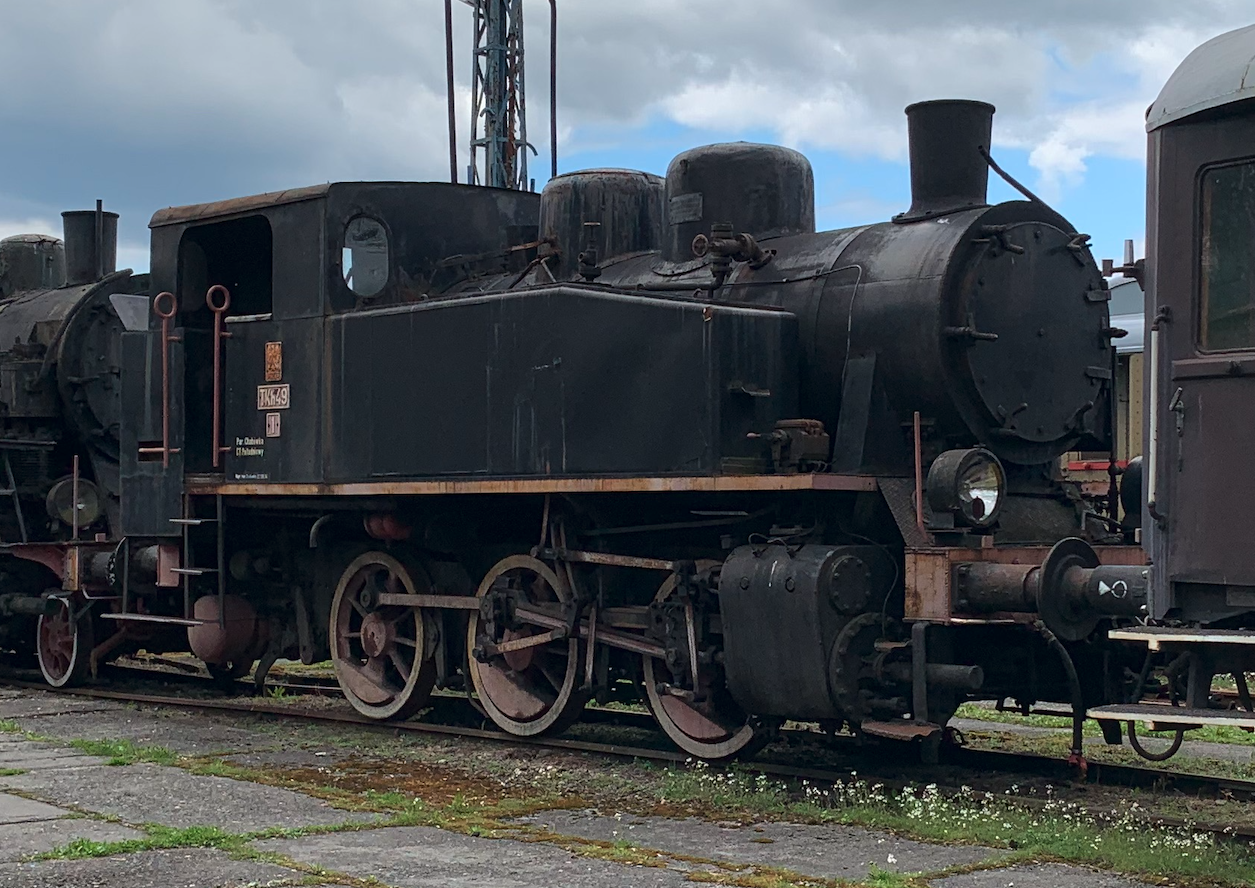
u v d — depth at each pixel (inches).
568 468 389.1
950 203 379.6
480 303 413.1
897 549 359.9
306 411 459.2
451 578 460.1
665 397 368.5
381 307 446.6
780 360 375.6
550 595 429.4
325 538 496.7
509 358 404.8
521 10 979.3
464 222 487.5
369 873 255.1
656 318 371.9
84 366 624.7
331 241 454.6
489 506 445.7
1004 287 366.9
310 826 294.2
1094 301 390.0
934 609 333.1
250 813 308.7
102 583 566.9
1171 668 286.4
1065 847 275.4
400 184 471.8
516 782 355.3
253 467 475.5
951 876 257.4
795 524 363.9
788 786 349.7
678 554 393.1
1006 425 364.8
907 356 360.8
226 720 475.8
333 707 516.1
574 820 308.3
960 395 359.6
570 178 461.1
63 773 360.8
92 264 669.9
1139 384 700.7
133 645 599.2
